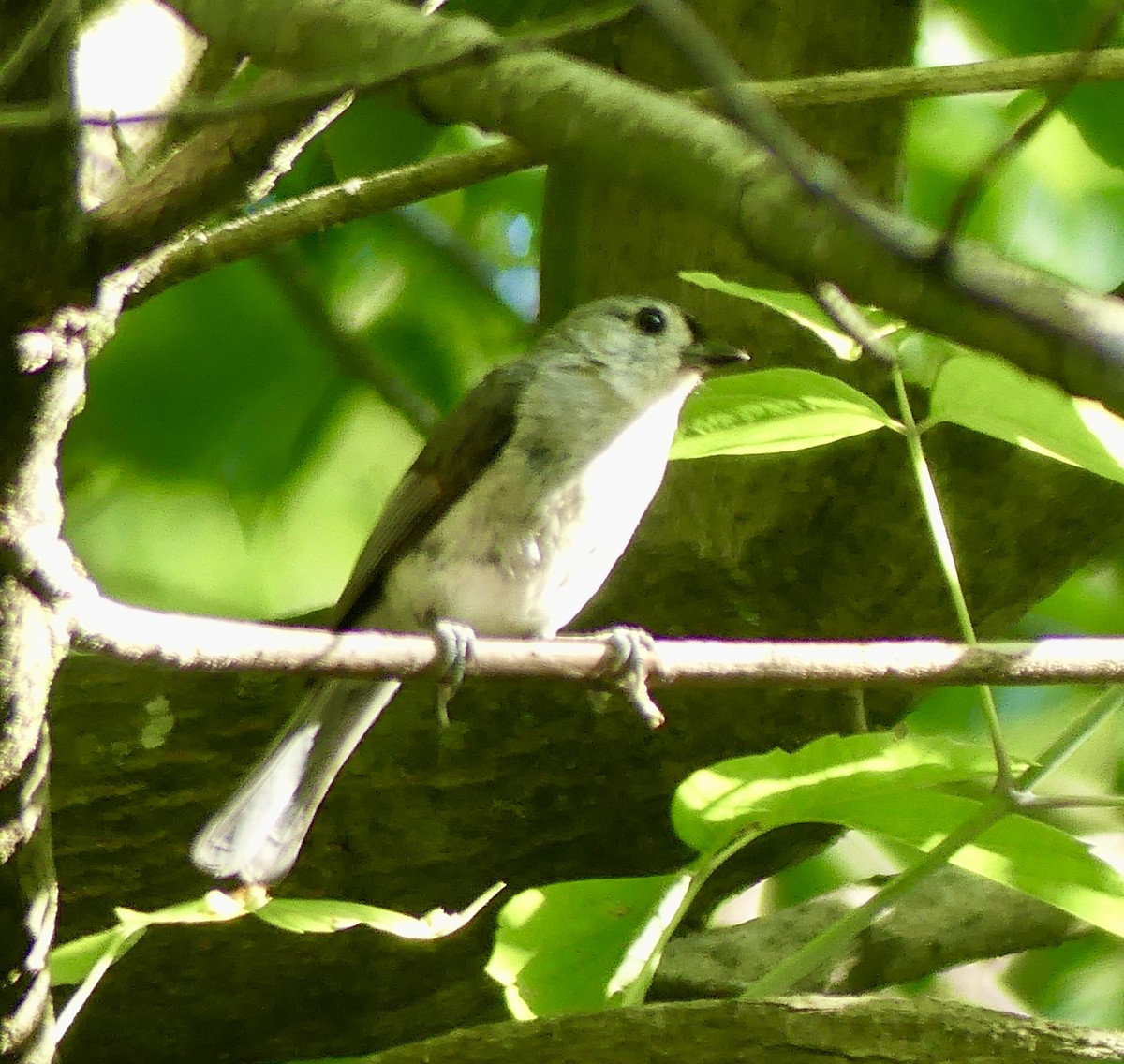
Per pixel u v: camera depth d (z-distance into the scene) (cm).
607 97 346
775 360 893
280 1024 854
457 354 1235
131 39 605
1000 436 608
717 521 851
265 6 410
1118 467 589
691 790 613
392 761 822
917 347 829
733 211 313
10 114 440
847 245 292
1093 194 1185
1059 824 1098
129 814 798
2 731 493
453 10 877
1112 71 574
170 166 475
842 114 912
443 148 1130
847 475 831
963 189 309
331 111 474
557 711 823
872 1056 589
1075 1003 1170
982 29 1017
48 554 480
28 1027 557
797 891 1144
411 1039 886
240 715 805
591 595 823
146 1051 852
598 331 837
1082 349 265
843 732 845
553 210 1040
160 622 507
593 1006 610
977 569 848
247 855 720
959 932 859
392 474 1216
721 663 591
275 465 1162
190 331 1132
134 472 1154
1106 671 579
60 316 475
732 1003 604
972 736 1164
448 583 801
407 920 577
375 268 1227
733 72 303
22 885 528
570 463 801
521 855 841
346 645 545
